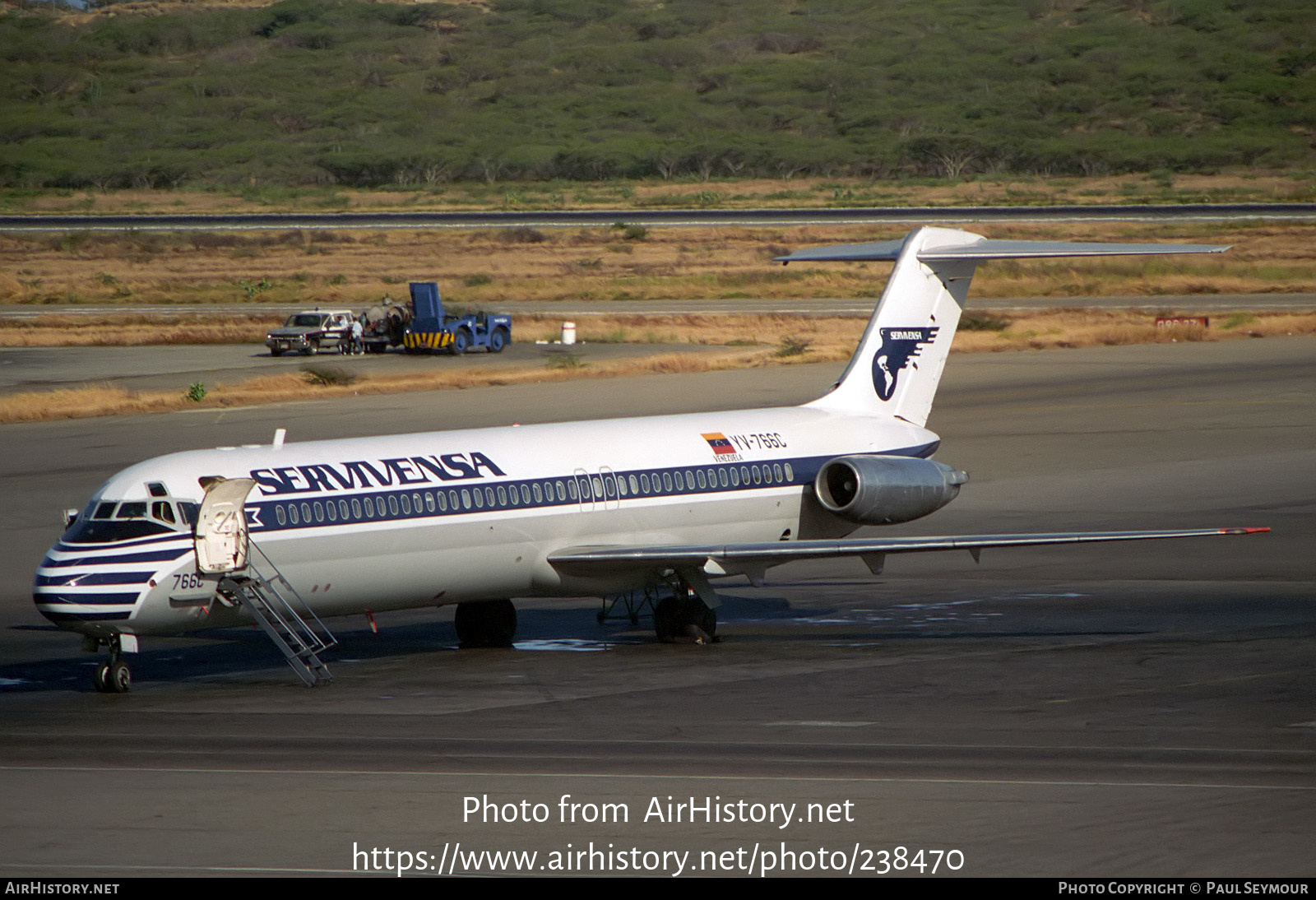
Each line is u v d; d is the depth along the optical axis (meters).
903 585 114.69
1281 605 100.12
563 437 92.69
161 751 62.44
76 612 74.44
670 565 89.06
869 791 54.59
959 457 168.12
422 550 83.88
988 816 51.19
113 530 76.81
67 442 183.88
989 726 65.81
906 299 108.25
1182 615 97.31
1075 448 171.88
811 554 87.19
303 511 79.94
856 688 75.62
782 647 90.00
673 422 98.56
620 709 70.94
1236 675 77.25
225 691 78.00
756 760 59.59
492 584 88.19
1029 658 83.38
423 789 55.41
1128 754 60.22
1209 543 126.62
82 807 53.19
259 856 47.62
